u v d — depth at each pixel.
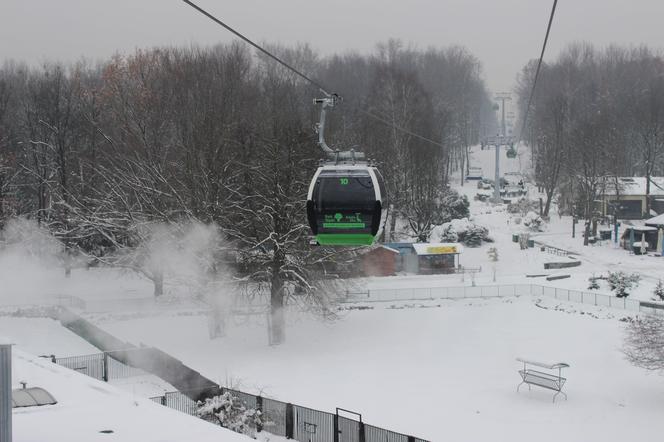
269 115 87.19
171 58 110.19
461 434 36.75
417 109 130.88
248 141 72.06
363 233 22.97
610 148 127.25
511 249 107.06
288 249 57.88
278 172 58.81
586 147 126.06
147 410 21.34
